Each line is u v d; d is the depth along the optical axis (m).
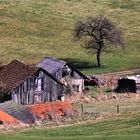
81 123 134.25
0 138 104.38
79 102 178.88
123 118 137.38
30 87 177.12
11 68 184.62
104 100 183.25
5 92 172.25
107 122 131.25
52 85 181.62
